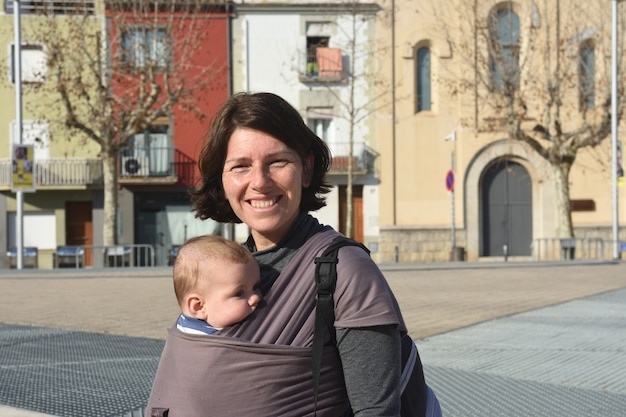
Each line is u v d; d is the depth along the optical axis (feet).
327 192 8.74
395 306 7.68
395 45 120.57
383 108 120.26
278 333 7.64
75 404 18.25
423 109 122.42
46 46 108.17
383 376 7.37
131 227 118.52
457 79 120.78
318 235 8.08
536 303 42.55
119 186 118.52
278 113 8.11
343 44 119.75
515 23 121.70
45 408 17.76
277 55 119.34
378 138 120.37
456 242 121.08
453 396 20.01
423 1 120.88
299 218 8.26
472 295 48.14
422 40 121.19
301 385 7.53
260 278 8.00
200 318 7.86
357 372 7.38
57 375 21.90
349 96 120.06
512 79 108.06
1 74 116.26
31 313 39.88
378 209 120.47
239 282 7.70
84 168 117.29
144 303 45.11
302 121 8.34
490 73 110.63
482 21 117.80
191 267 7.82
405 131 120.78
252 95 8.29
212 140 8.36
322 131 120.57
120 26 106.83
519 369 23.58
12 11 116.37
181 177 118.73
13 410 17.38
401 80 120.57
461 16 118.93
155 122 118.21
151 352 26.22
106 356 25.34
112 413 17.37
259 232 8.15
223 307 7.68
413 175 120.88
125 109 105.09
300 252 7.97
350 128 113.60
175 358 7.79
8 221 118.83
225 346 7.54
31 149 88.79
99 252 114.42
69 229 119.55
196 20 112.57
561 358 25.35
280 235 8.20
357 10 119.34
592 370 23.36
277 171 8.05
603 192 123.34
